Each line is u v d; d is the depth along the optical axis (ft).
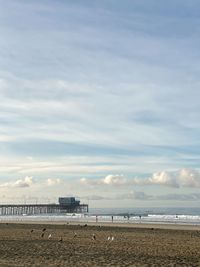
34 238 171.94
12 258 107.45
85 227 255.70
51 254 116.37
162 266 96.43
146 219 376.27
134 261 103.50
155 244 148.05
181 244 149.07
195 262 103.24
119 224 291.79
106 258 108.37
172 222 318.24
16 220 399.85
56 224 295.07
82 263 99.40
